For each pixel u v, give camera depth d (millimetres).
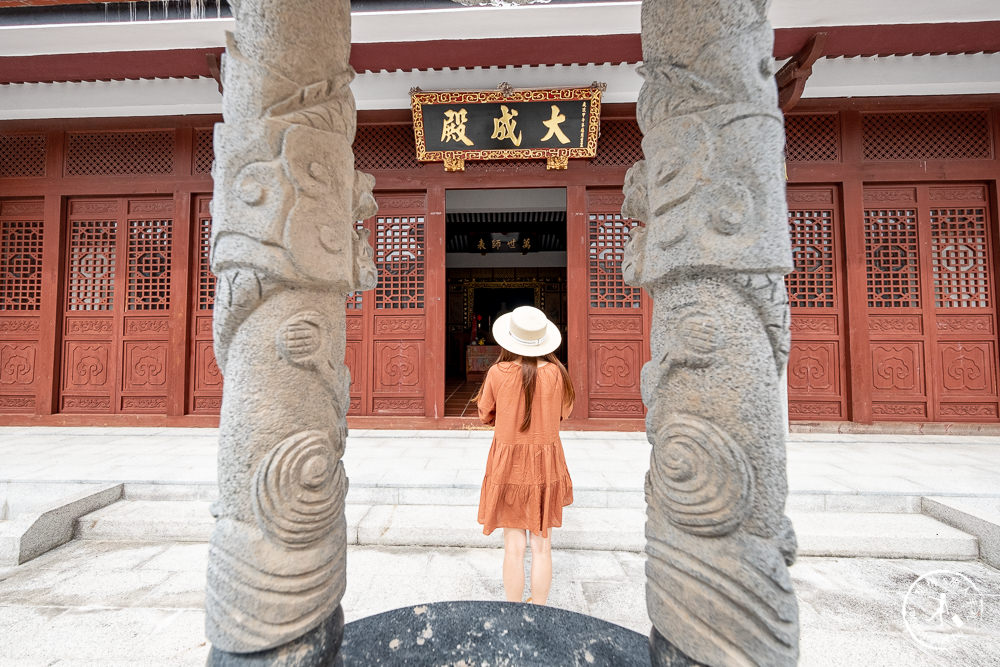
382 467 3898
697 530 1244
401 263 5953
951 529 2914
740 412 1238
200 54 4648
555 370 2232
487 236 13000
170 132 5898
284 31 1437
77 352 5848
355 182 1725
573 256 5699
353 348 5859
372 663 1565
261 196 1391
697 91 1348
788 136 5508
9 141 5934
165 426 5641
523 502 2104
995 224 5277
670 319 1371
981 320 5328
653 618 1325
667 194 1366
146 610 2264
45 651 1965
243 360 1398
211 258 1459
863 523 3021
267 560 1303
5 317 5852
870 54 4590
